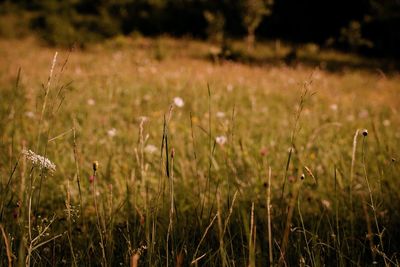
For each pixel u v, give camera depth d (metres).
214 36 22.58
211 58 14.19
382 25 21.92
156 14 25.91
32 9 27.95
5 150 2.73
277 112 5.22
